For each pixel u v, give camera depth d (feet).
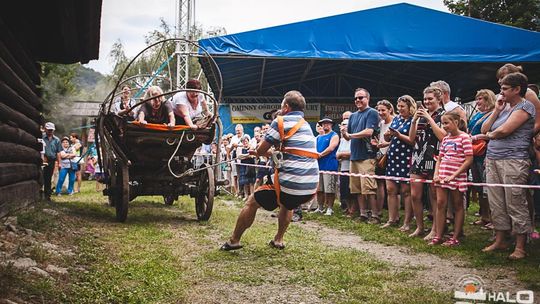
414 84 58.90
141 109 23.61
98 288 11.66
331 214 27.73
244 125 57.00
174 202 32.48
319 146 28.50
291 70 52.42
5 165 18.85
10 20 21.50
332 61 49.44
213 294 12.24
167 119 24.03
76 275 12.55
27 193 23.03
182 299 11.63
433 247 17.90
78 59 30.17
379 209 24.76
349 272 14.25
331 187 27.61
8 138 20.20
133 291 11.71
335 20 38.93
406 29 39.83
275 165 16.03
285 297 12.13
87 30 23.45
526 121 16.01
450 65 48.52
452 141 18.35
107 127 23.21
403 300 11.64
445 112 19.25
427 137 20.16
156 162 23.54
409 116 21.91
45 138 36.11
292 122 16.11
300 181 15.89
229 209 29.32
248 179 36.94
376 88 61.16
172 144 22.67
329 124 28.53
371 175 23.99
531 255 16.14
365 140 24.48
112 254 15.58
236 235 16.84
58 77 89.97
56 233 17.51
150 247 16.98
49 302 10.24
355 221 25.09
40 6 21.98
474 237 20.04
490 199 16.89
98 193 41.81
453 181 18.10
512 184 16.01
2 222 17.22
